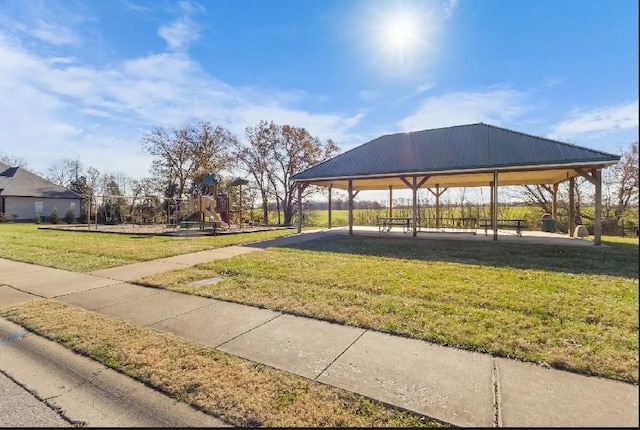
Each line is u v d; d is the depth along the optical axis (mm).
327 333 3689
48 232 16828
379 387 2596
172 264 7754
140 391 2629
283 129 27641
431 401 2400
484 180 15664
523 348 3178
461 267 6883
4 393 2641
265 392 2562
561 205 20000
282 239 12508
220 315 4320
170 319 4191
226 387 2629
